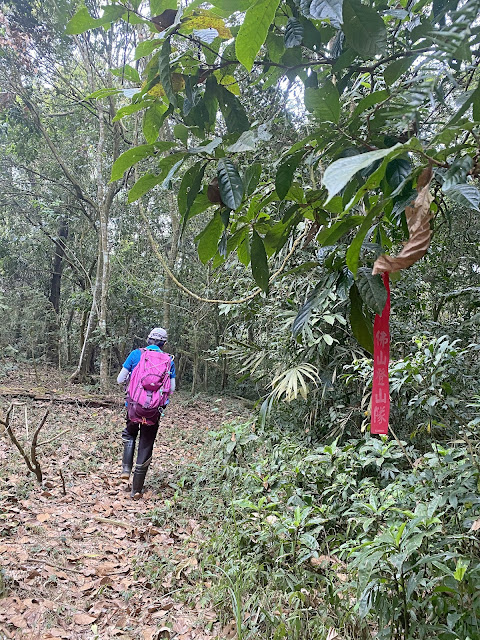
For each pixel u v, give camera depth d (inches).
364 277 42.8
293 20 48.5
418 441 129.3
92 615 96.3
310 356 144.5
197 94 54.9
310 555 92.7
